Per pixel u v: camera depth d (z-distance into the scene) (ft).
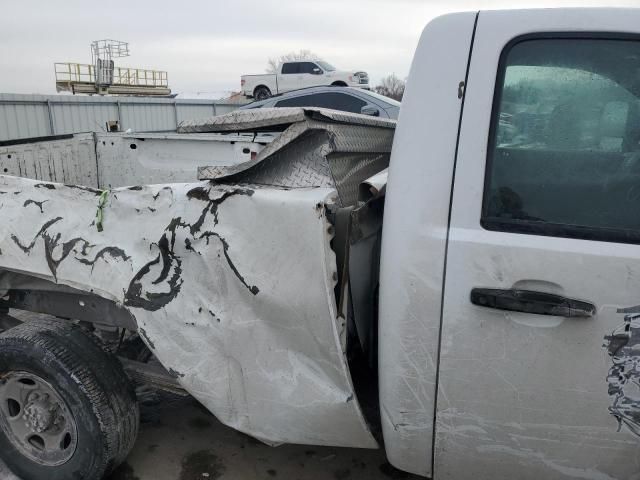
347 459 9.09
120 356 8.93
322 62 74.59
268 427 6.64
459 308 5.43
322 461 9.04
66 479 7.70
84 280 7.21
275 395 6.43
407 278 5.55
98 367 7.47
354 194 7.11
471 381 5.56
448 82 5.56
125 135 16.20
